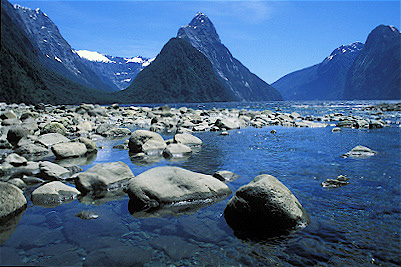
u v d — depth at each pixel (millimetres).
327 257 4188
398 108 50375
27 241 4652
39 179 8469
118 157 12234
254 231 5102
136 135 13734
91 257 4168
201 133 20812
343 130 20531
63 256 4188
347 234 4879
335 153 12086
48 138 14656
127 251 4359
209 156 12133
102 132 19922
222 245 4578
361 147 11875
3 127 20047
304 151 12742
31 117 28438
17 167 9328
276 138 17344
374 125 21172
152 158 11938
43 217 5719
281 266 3979
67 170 9180
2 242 4609
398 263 4004
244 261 4105
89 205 6453
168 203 6406
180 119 29047
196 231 5098
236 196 5852
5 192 5887
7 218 5582
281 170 9391
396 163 9891
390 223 5246
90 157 12258
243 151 13133
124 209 6191
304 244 4578
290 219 5191
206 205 6449
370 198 6562
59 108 47719
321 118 32125
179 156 12211
